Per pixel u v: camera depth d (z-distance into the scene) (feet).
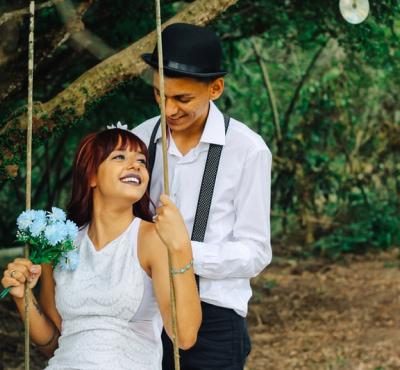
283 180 38.11
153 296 9.40
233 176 10.87
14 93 14.53
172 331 9.00
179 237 8.79
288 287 31.86
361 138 40.52
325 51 39.55
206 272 10.61
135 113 20.88
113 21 17.94
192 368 11.19
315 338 25.27
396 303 29.43
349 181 40.09
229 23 22.72
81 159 9.63
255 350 24.04
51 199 27.96
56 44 14.12
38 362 19.95
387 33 24.70
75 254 9.39
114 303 9.16
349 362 22.86
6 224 26.27
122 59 12.28
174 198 11.06
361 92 39.19
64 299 9.34
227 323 11.00
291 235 41.11
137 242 9.39
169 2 18.39
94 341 9.13
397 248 39.60
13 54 13.64
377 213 40.45
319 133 38.32
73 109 12.30
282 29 24.23
